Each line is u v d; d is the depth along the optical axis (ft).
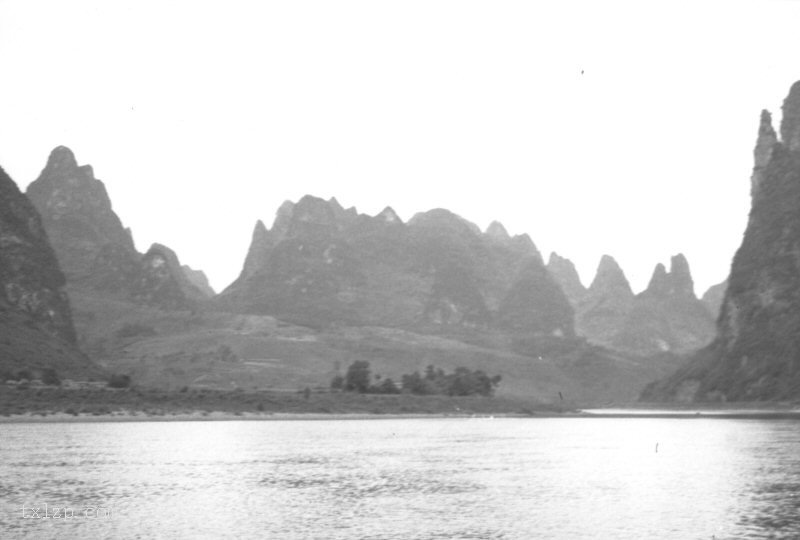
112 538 149.59
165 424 526.57
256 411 643.04
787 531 153.79
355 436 424.05
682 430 498.69
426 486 220.02
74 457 284.61
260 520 167.63
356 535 152.66
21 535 151.64
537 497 199.31
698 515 171.22
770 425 541.34
